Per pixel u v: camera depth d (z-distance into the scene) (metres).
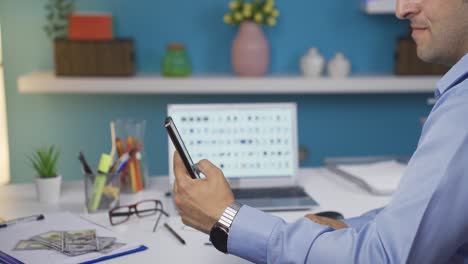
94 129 3.43
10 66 3.32
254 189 2.00
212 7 3.36
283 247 1.14
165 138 3.47
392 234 1.06
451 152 1.03
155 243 1.55
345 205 1.87
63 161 3.43
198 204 1.23
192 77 3.20
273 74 3.38
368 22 3.46
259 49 3.19
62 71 3.13
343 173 2.19
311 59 3.26
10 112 3.36
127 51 3.15
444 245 1.05
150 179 2.19
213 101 3.46
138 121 2.03
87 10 3.32
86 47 3.12
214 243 1.22
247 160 2.04
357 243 1.09
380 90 3.22
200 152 2.02
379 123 3.57
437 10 1.11
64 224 1.64
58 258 1.40
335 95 3.52
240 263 1.43
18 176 3.40
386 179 2.04
